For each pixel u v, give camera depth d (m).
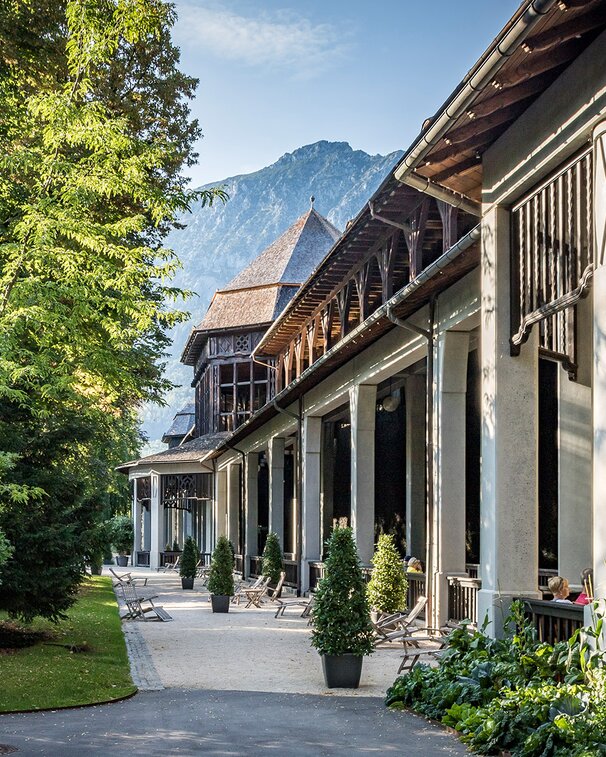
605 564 7.96
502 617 10.07
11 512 13.70
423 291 14.21
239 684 11.78
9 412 14.45
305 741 8.17
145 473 45.97
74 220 13.52
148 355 23.16
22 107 14.68
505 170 10.17
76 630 17.28
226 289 45.91
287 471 38.25
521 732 7.47
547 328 13.19
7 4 16.23
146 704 10.26
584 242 8.94
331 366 21.00
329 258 21.55
